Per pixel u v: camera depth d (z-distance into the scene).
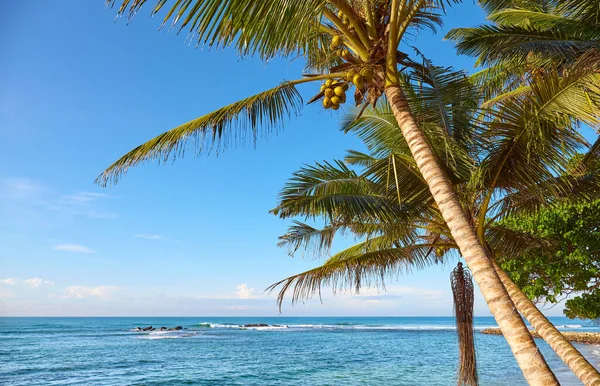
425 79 5.72
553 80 4.84
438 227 7.31
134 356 30.39
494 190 6.59
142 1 2.94
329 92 5.04
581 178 6.92
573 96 4.80
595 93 4.69
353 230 8.43
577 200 7.38
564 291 14.19
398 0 4.82
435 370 20.52
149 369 23.16
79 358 29.28
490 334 58.38
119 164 5.45
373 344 40.72
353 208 6.59
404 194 6.43
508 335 3.62
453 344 40.34
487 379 16.45
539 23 9.20
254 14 3.37
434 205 6.95
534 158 5.77
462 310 6.96
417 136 4.49
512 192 6.69
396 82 4.80
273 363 25.11
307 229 8.48
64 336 56.09
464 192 6.42
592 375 4.31
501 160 5.98
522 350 3.52
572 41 6.06
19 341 46.88
